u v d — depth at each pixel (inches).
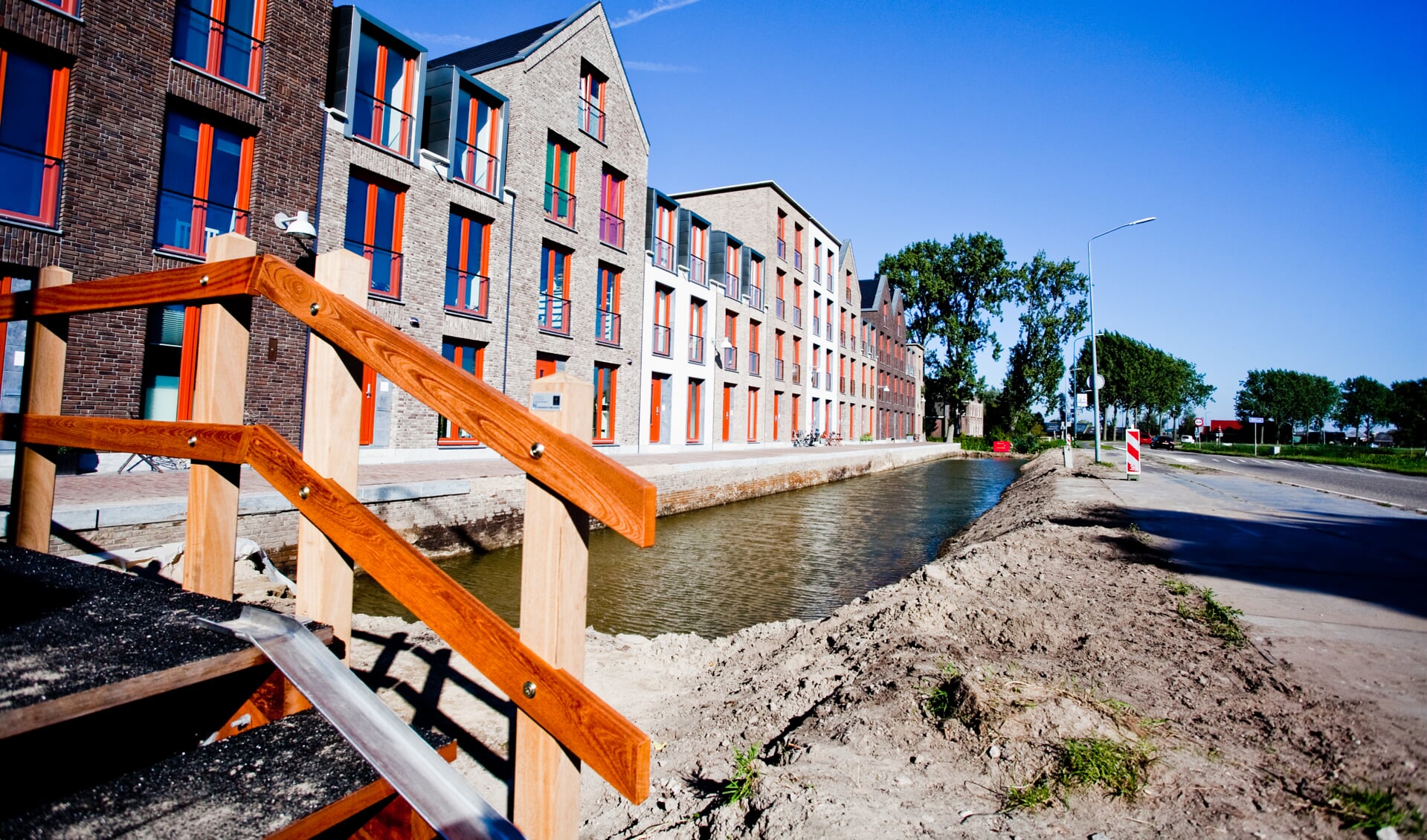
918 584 230.5
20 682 53.7
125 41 390.6
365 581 319.0
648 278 881.5
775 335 1288.1
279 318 458.0
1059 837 84.7
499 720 120.4
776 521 634.8
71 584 84.7
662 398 932.6
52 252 363.6
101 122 382.0
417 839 64.2
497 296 636.1
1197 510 443.2
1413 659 148.6
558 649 60.7
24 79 361.1
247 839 50.4
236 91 442.6
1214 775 98.0
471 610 63.7
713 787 109.2
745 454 983.0
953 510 740.7
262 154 457.4
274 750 63.7
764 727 131.6
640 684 168.4
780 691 151.4
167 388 417.7
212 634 68.6
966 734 111.1
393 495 370.9
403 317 550.0
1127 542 312.7
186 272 90.6
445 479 426.3
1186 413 4446.4
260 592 213.9
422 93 563.2
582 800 111.4
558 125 702.5
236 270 84.8
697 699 157.8
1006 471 1446.9
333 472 78.1
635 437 847.7
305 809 54.4
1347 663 145.6
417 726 116.3
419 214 560.7
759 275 1227.9
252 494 296.4
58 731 60.6
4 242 345.7
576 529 62.4
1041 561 263.3
